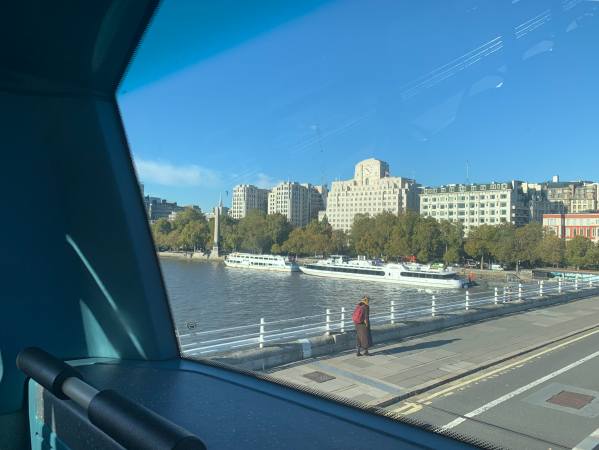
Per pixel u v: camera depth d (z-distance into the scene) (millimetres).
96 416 1941
